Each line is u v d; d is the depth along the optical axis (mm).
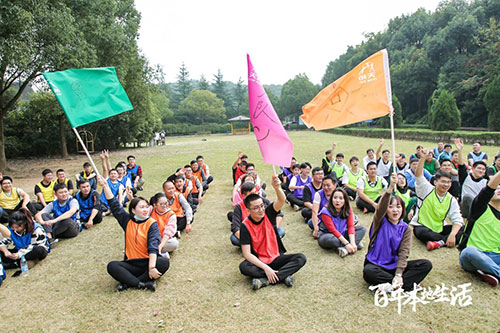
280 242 4207
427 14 48938
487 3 38156
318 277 4141
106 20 18641
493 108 26297
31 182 13484
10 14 10711
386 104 4531
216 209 7797
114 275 4027
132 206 4121
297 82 58719
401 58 46938
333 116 5051
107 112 4707
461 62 36094
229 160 16781
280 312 3422
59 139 26359
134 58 23094
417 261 3688
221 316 3416
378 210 3764
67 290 4156
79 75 4578
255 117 3934
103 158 6891
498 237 3895
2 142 16906
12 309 3764
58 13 12664
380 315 3279
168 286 4105
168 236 4699
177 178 6938
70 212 5930
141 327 3307
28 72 14172
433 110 26672
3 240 4738
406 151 17172
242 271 4059
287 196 7578
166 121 65562
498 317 3139
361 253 4836
